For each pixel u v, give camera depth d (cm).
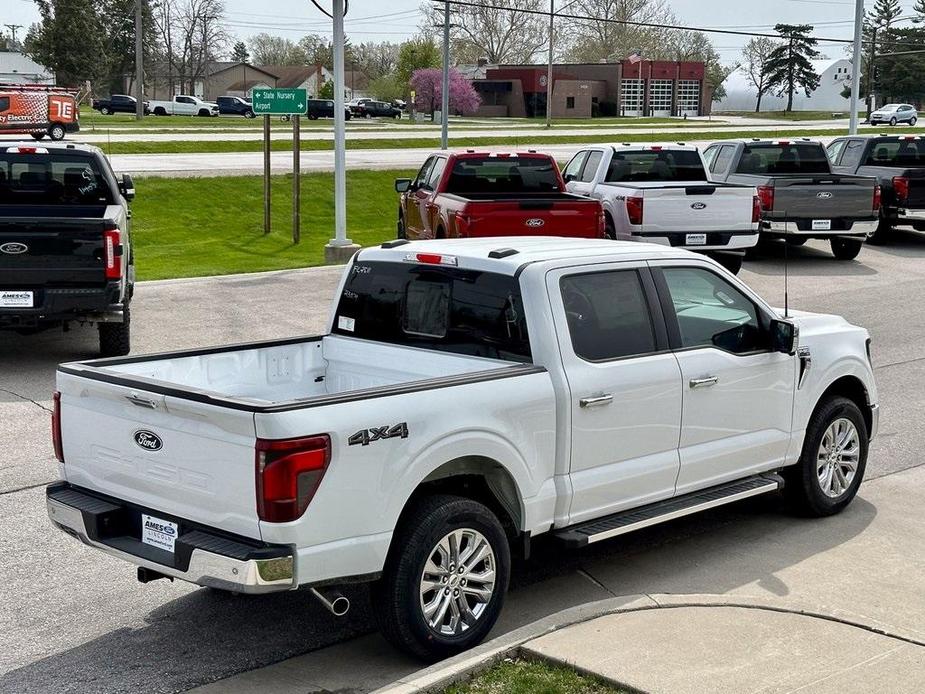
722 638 512
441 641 512
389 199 3084
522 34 11456
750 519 735
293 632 559
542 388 555
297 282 1756
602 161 1902
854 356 745
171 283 1736
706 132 6091
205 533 486
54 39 9631
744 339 671
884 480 828
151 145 4028
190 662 524
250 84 12550
